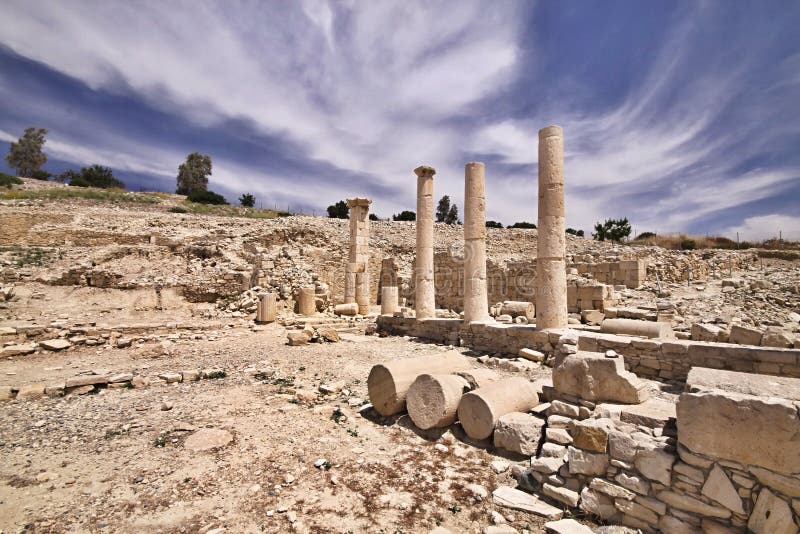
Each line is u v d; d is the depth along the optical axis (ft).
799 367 21.47
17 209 89.81
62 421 21.44
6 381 27.71
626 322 32.22
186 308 53.93
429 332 47.21
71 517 13.33
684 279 68.03
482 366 34.19
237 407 23.53
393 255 90.68
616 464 13.98
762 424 11.47
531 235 110.63
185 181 212.84
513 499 14.88
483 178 44.34
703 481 12.34
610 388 17.89
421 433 20.70
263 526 13.19
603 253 76.07
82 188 143.95
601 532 13.12
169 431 20.15
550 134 36.55
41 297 48.29
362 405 24.77
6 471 16.19
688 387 15.48
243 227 96.48
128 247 66.95
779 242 107.55
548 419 18.03
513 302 54.03
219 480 15.80
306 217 123.34
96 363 33.04
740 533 11.55
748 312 47.06
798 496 10.80
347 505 14.47
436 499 14.97
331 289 75.00
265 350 38.91
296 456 17.92
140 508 13.94
